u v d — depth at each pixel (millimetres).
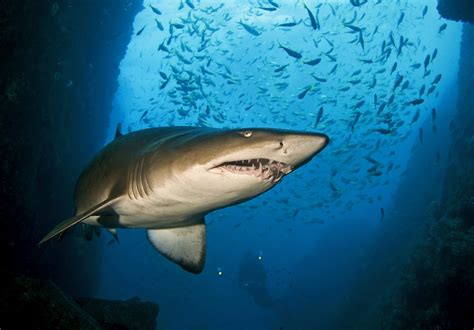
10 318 3045
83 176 3678
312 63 8922
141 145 3176
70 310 3568
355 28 10484
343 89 13625
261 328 37906
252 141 2248
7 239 8062
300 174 22672
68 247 14039
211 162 2344
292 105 24000
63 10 11445
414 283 11383
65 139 13492
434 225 13117
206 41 13875
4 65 7766
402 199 27672
